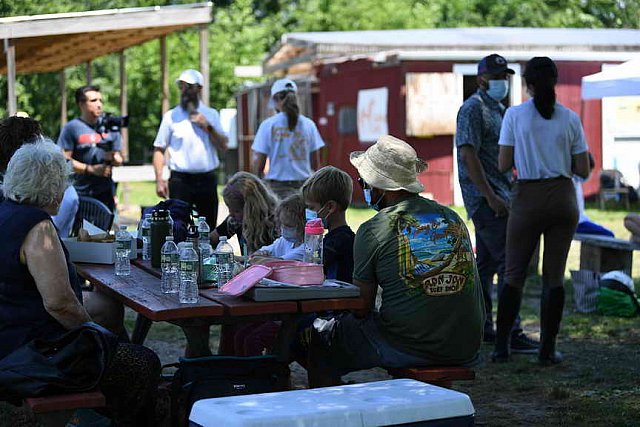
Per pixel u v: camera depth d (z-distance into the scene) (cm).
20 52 1493
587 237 1011
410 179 511
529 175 700
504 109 770
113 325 584
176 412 485
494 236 761
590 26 3838
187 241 554
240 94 2891
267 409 390
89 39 1457
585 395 647
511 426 581
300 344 548
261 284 471
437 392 420
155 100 2856
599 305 932
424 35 2391
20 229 448
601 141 2119
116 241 602
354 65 2205
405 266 491
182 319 461
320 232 524
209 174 1023
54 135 1934
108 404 474
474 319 498
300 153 987
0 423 580
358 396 414
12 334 449
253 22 3584
